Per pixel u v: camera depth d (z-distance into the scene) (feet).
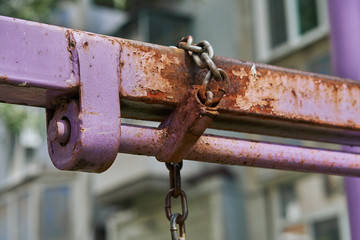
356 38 14.24
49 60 5.25
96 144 5.23
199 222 49.55
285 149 6.20
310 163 6.36
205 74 5.85
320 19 44.83
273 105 6.17
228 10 51.39
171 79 5.72
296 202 45.32
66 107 5.43
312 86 6.45
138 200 54.34
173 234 5.58
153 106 5.72
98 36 5.49
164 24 54.54
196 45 5.78
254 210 47.70
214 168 48.29
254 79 6.11
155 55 5.70
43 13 34.19
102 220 63.41
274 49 47.83
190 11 54.85
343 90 6.63
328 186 43.34
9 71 5.10
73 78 5.31
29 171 64.85
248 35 49.78
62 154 5.35
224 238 46.70
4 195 67.72
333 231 42.73
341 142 7.01
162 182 50.37
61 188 64.44
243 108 5.99
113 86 5.43
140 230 55.52
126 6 57.11
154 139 5.52
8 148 66.13
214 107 5.37
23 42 5.19
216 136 5.86
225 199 47.60
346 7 14.39
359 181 13.55
